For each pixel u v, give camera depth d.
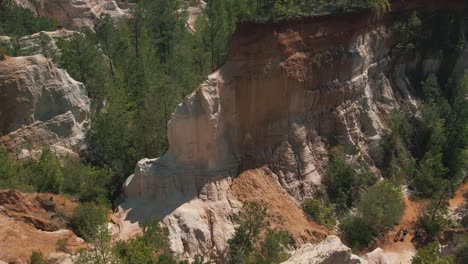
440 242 41.00
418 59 52.91
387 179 44.69
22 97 44.03
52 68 46.16
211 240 36.69
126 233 36.12
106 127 44.59
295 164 41.97
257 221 36.19
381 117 48.75
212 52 59.59
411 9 51.91
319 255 30.62
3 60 43.91
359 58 45.44
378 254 37.09
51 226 33.94
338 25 43.59
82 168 41.44
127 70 55.47
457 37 54.00
